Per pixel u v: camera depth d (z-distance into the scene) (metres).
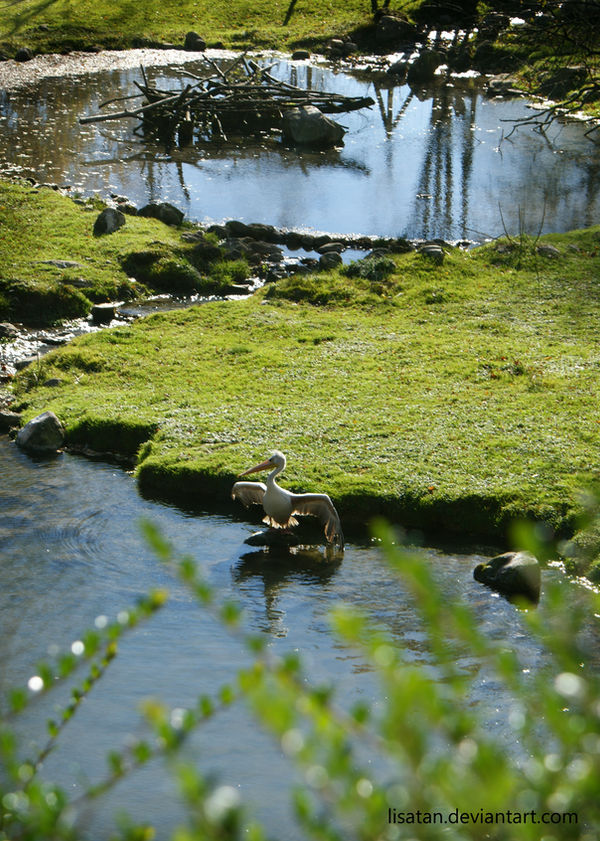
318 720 2.42
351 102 54.19
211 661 13.92
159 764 11.55
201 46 65.12
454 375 24.09
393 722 2.35
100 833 10.20
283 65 62.16
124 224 35.84
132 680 13.38
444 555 17.41
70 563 16.72
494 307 28.98
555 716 2.51
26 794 3.54
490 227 37.41
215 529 18.23
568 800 2.44
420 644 14.30
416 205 40.16
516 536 2.49
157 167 44.62
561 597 2.94
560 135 50.81
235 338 27.11
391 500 18.53
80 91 55.72
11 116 50.94
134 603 15.51
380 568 16.94
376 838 2.44
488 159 46.66
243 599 15.74
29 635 14.45
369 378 24.08
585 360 24.77
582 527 17.48
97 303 30.62
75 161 44.59
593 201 40.53
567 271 31.92
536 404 22.25
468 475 19.23
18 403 23.69
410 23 67.62
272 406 22.58
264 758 11.64
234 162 46.03
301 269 33.22
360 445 20.58
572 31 35.12
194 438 21.03
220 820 2.36
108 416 22.14
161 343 26.80
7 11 68.69
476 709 12.20
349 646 14.32
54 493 19.50
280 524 17.69
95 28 67.00
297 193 41.59
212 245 34.03
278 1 73.12
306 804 2.60
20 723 12.34
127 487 19.92
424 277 31.47
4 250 32.91
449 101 56.75
